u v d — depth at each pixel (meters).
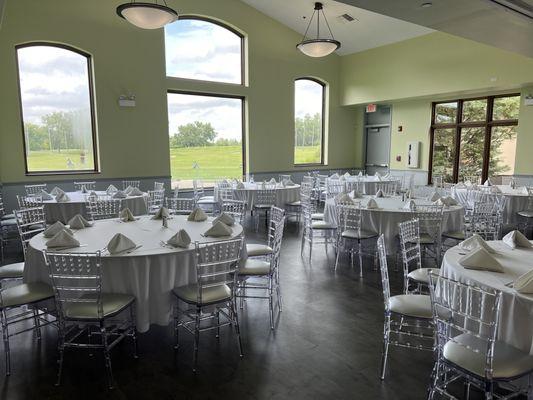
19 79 6.69
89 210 5.30
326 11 8.41
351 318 3.35
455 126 9.19
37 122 6.93
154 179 8.02
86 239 3.14
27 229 5.41
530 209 6.36
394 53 9.26
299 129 10.34
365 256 5.21
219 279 2.98
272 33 9.28
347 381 2.46
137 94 7.66
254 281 4.26
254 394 2.34
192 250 2.81
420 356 2.74
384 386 2.41
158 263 2.70
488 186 7.25
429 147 9.69
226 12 8.51
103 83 7.29
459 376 2.26
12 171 6.62
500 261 2.62
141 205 6.02
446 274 2.58
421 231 4.58
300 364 2.65
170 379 2.48
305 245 5.79
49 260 2.41
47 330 3.13
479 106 8.75
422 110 9.71
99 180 7.41
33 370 2.59
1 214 6.07
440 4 4.00
